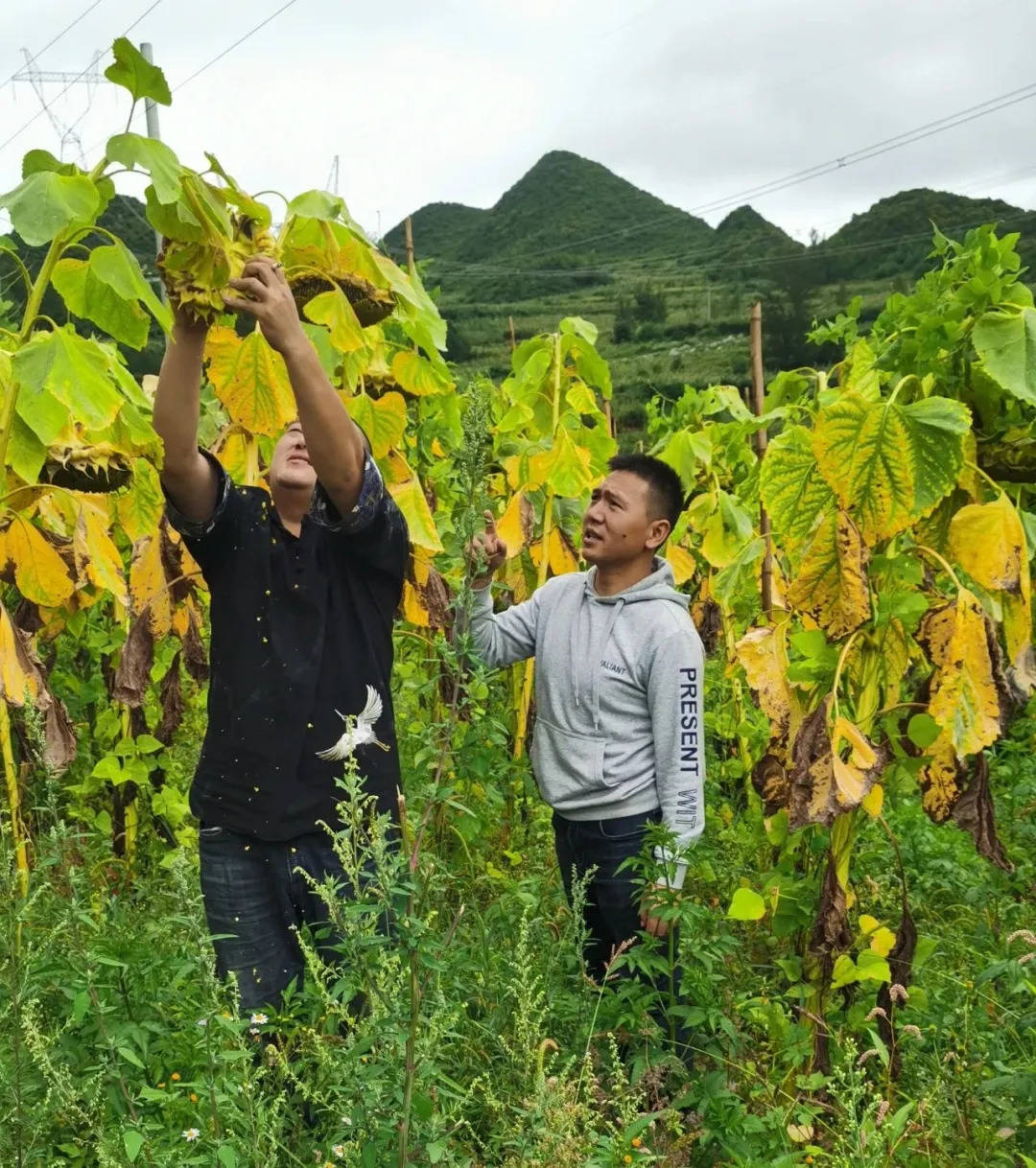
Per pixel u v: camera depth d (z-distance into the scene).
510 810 4.27
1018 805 4.53
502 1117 2.07
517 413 4.37
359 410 3.63
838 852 2.91
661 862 2.70
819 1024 2.81
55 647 4.94
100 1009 2.10
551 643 3.06
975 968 3.21
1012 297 3.05
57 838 2.39
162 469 2.57
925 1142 2.41
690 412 5.97
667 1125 2.34
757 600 5.04
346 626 2.65
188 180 2.36
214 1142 1.84
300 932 2.54
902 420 2.80
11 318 6.07
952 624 2.86
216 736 2.65
